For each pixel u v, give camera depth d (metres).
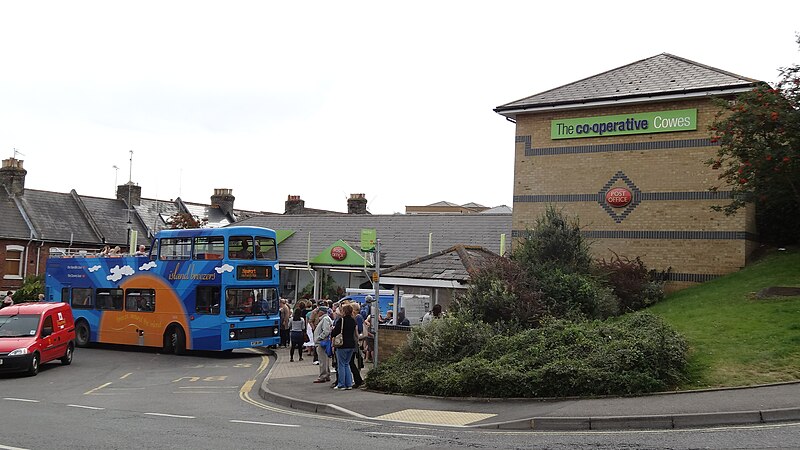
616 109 22.62
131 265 26.77
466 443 9.21
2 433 10.47
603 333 13.56
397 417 11.59
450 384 13.13
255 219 41.75
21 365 19.28
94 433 10.42
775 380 11.31
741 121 17.20
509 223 34.19
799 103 16.89
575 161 23.19
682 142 21.59
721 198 20.94
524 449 8.68
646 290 20.14
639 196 22.08
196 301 24.59
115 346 28.56
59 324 21.83
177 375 19.72
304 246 36.88
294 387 15.49
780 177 17.22
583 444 8.88
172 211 55.41
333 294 34.03
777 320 14.18
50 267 29.41
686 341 13.39
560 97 23.67
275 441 9.58
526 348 13.67
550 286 17.06
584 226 22.70
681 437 8.98
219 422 11.50
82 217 48.34
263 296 25.39
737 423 9.60
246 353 26.09
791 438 8.52
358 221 38.22
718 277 20.72
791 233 21.53
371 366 17.75
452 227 35.12
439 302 23.00
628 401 11.13
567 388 12.02
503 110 24.05
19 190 45.94
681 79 22.48
